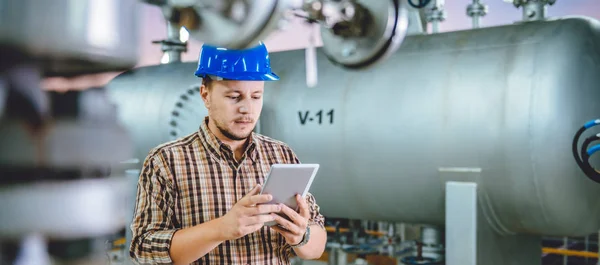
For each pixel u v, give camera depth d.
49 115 0.42
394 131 3.41
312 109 3.71
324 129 3.65
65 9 0.41
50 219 0.42
